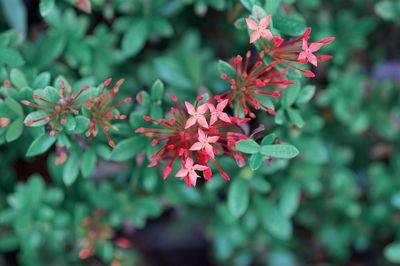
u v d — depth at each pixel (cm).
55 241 83
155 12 80
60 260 88
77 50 79
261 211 80
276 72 66
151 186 76
